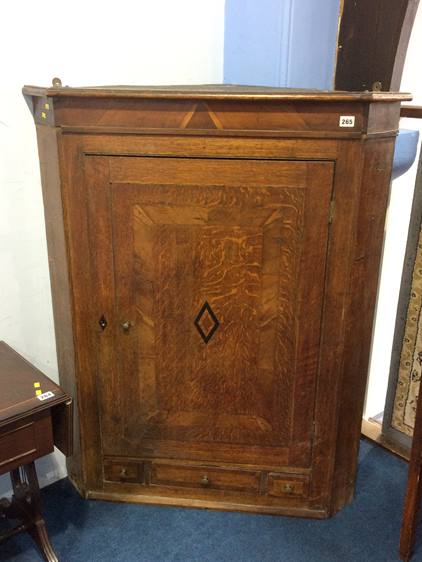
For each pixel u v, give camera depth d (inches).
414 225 74.4
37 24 59.4
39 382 56.6
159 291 62.1
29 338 69.5
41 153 61.2
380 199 59.1
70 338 65.1
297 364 63.6
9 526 69.7
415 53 77.5
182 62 73.4
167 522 69.5
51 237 63.9
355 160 54.9
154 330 63.9
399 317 79.2
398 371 81.4
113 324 63.8
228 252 59.7
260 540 67.2
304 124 54.2
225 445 68.1
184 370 65.3
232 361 64.3
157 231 59.6
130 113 55.1
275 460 68.2
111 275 61.7
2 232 63.4
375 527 69.6
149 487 71.4
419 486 61.6
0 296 65.4
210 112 54.4
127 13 65.9
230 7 74.8
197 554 65.1
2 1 56.5
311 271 59.6
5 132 60.4
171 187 57.7
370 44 66.9
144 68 69.6
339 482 70.1
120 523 69.2
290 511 70.2
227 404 66.3
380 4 64.6
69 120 55.9
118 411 67.9
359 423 69.0
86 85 65.0
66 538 67.0
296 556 65.1
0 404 52.7
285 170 56.0
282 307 61.4
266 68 72.7
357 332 63.2
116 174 57.6
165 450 69.1
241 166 56.2
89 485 72.1
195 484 70.4
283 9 68.6
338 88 72.0
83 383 66.3
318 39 72.2
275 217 57.8
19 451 54.1
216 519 70.1
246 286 60.9
